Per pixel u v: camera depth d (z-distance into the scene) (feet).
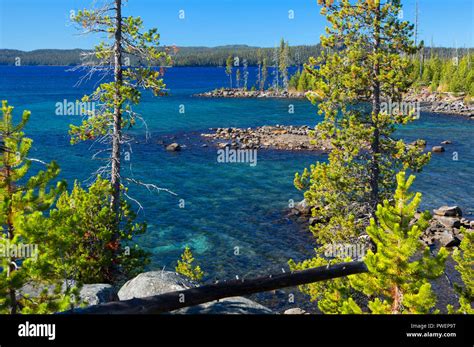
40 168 158.71
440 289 76.33
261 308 38.01
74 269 52.70
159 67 67.00
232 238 106.63
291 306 74.95
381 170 67.72
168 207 127.54
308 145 218.38
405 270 31.50
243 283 35.94
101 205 64.64
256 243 103.91
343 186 66.95
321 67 68.95
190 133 251.39
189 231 110.63
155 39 66.03
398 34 66.59
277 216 121.49
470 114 313.94
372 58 65.92
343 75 67.51
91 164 168.86
